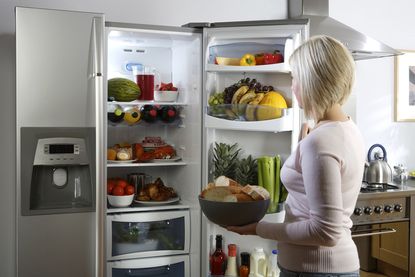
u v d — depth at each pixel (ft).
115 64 8.68
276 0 10.23
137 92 8.04
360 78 11.42
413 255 10.02
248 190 5.03
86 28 6.93
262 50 8.21
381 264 9.84
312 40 4.63
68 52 6.88
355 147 4.48
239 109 7.72
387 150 11.75
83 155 7.02
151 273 8.20
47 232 6.98
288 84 7.97
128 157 8.10
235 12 9.95
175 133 9.05
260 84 8.04
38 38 6.77
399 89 11.76
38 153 6.86
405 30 11.83
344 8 11.18
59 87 6.87
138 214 7.97
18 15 6.70
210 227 8.05
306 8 10.03
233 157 8.03
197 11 9.68
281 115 7.66
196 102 8.01
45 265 7.00
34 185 7.04
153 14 9.39
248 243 8.26
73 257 7.08
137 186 8.63
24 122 6.79
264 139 8.26
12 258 8.77
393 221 9.85
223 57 8.20
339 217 4.19
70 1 8.84
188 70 8.33
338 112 4.59
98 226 7.09
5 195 8.69
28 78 6.77
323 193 4.21
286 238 4.52
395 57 11.71
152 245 8.19
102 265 7.16
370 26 11.45
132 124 8.42
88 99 6.97
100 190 7.04
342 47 4.54
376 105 11.59
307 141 4.42
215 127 7.81
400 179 11.01
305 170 4.36
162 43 8.58
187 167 8.45
